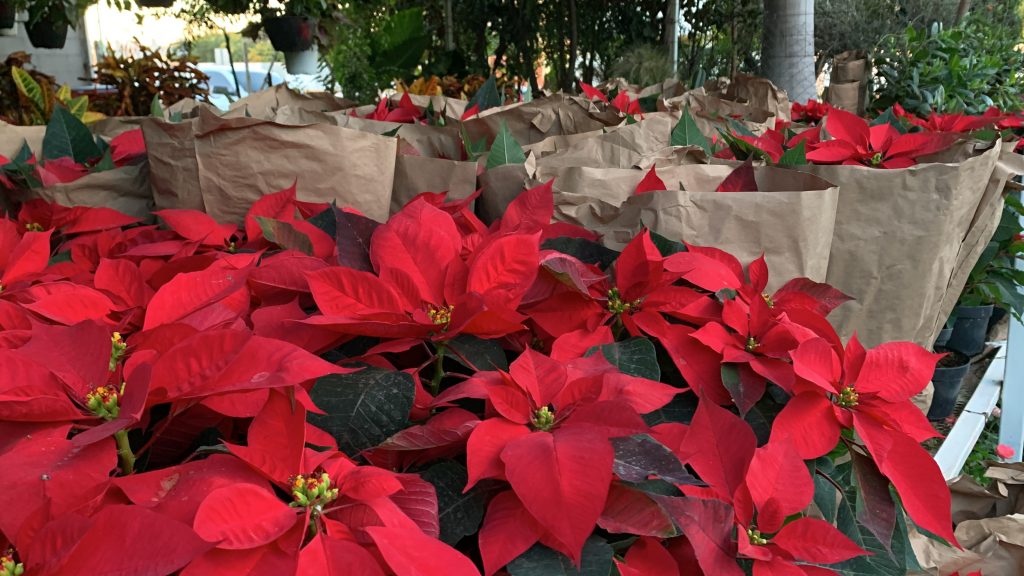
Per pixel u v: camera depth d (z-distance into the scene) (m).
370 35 5.91
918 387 0.65
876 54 3.19
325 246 0.77
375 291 0.61
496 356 0.62
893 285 0.97
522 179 0.91
